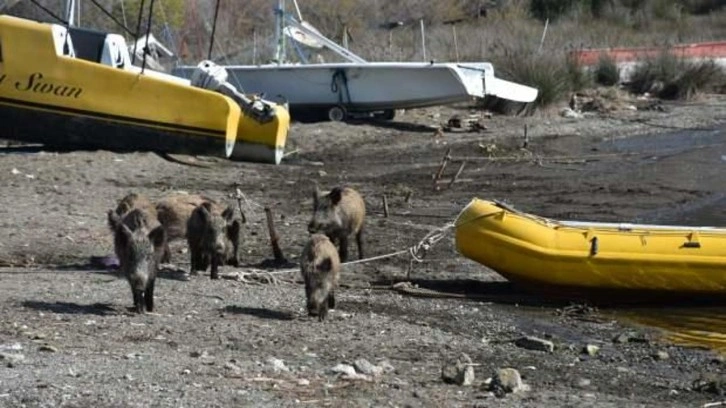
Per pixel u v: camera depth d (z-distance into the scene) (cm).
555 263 2038
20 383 1254
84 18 5156
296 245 2358
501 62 5078
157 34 5366
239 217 2470
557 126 4481
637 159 3734
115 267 2120
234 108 3394
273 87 4462
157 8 5322
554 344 1705
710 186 3225
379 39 5756
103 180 3055
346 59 4800
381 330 1720
